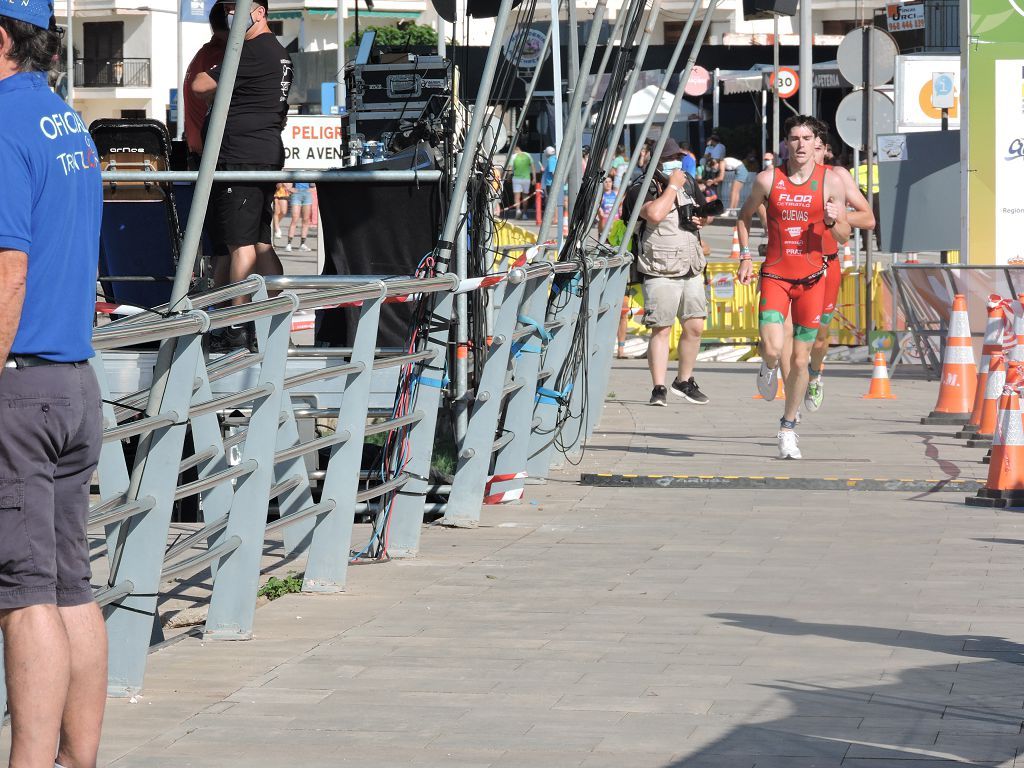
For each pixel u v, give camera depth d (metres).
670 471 30.97
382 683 16.16
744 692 15.70
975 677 16.20
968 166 47.00
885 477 29.86
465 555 23.17
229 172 26.05
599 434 37.06
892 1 137.25
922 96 58.03
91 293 12.68
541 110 97.00
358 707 15.27
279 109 28.69
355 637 18.14
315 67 82.00
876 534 24.73
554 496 28.58
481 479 25.53
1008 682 16.00
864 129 58.44
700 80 109.31
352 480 20.77
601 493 28.92
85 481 12.95
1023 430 27.75
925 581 21.12
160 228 31.12
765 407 43.09
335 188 27.27
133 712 15.12
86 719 12.96
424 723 14.74
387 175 26.56
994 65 46.69
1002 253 47.22
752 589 20.67
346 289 19.77
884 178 50.97
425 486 23.25
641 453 33.84
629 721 14.74
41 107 12.20
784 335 32.34
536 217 104.12
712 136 130.25
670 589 20.72
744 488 29.41
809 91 61.34
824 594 20.34
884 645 17.59
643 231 42.88
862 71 58.22
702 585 20.95
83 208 12.52
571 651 17.41
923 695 15.53
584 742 14.11
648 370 55.12
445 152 26.55
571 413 32.50
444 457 27.98
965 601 19.89
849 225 32.22
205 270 32.09
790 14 45.06
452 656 17.23
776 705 15.23
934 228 50.56
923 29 118.44
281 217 76.31
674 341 61.09
